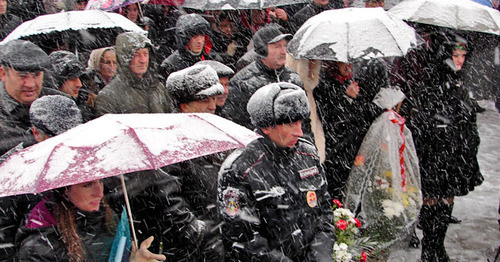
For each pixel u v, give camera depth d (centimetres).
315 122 436
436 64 480
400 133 421
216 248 321
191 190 310
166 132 228
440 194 466
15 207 249
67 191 234
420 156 480
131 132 220
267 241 271
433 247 459
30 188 196
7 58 313
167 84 338
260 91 277
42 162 205
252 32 614
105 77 479
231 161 273
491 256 474
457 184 471
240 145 241
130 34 393
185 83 326
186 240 295
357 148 440
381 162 416
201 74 328
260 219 270
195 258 303
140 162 210
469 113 481
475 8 503
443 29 484
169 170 298
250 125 418
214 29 618
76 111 272
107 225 257
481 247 491
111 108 384
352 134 438
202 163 317
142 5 692
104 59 473
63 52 404
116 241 250
